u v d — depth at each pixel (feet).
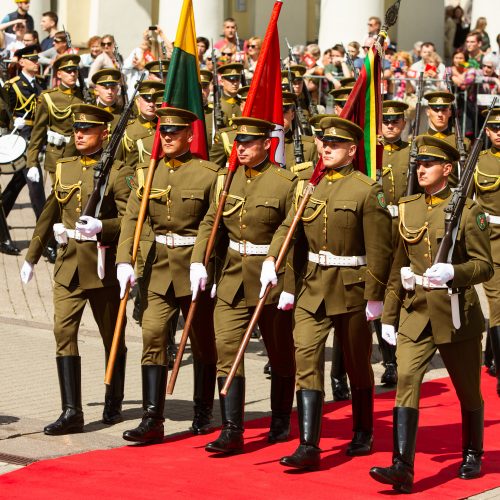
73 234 64.49
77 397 63.87
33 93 117.08
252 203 61.00
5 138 112.47
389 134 79.20
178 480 55.16
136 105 88.79
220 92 98.78
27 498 52.11
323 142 58.95
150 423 61.77
